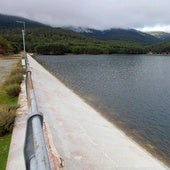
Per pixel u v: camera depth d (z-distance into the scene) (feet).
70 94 109.81
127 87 148.36
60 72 218.79
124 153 47.65
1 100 67.67
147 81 180.96
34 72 141.08
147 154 50.52
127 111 88.69
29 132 12.16
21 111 51.37
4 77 116.78
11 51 403.13
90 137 52.03
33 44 640.17
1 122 41.11
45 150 10.52
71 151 42.75
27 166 10.25
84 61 401.90
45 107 70.18
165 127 71.46
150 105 100.68
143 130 67.97
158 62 456.45
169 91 137.69
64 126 56.03
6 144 37.17
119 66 327.06
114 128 66.23
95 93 121.60
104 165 40.83
